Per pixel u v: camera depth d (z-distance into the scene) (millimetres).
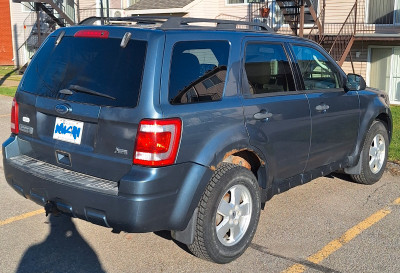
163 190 3496
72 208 3674
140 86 3516
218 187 3814
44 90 4031
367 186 6156
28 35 24250
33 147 4148
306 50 5109
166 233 4684
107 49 3768
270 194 4520
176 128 3527
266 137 4281
